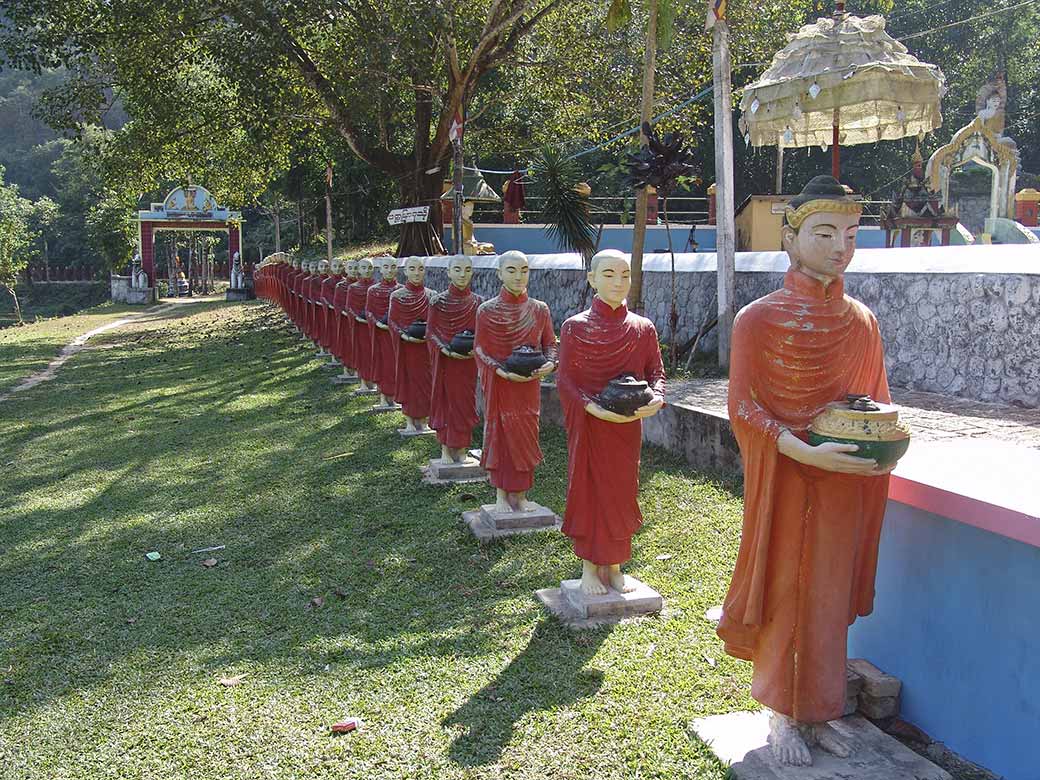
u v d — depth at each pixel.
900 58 12.94
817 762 4.05
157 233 59.66
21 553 7.59
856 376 4.03
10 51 23.19
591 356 5.70
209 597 6.53
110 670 5.41
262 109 22.22
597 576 6.01
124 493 9.34
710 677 5.00
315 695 5.02
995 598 3.94
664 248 23.64
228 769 4.34
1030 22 31.94
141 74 23.66
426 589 6.55
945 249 9.73
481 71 23.89
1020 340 8.59
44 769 4.40
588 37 23.50
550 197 13.81
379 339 12.90
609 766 4.25
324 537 7.76
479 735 4.55
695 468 8.92
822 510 3.90
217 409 13.92
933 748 4.23
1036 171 36.91
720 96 11.65
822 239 3.85
